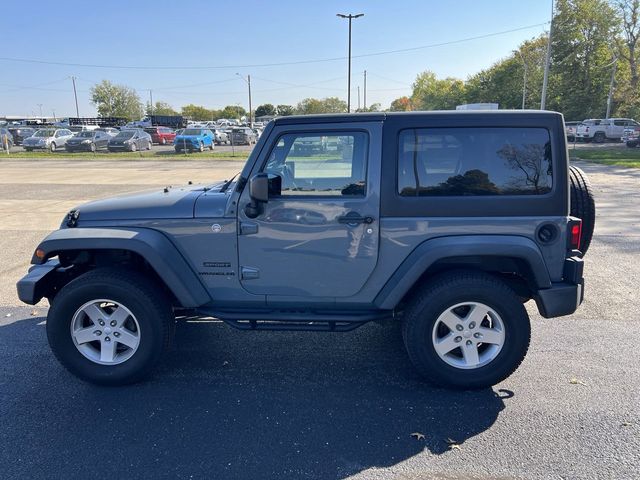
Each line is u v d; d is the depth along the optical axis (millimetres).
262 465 2781
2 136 37094
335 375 3834
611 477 2662
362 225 3461
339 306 3666
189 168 23250
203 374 3857
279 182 3498
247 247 3570
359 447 2939
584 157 25531
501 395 3508
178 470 2736
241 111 127125
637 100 46062
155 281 3789
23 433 3080
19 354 4215
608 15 48719
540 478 2660
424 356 3504
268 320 3658
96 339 3648
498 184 3424
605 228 8977
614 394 3492
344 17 41281
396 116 3424
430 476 2686
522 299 3975
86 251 3865
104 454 2873
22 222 9773
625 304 5277
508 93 64125
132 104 97125
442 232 3441
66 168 23016
